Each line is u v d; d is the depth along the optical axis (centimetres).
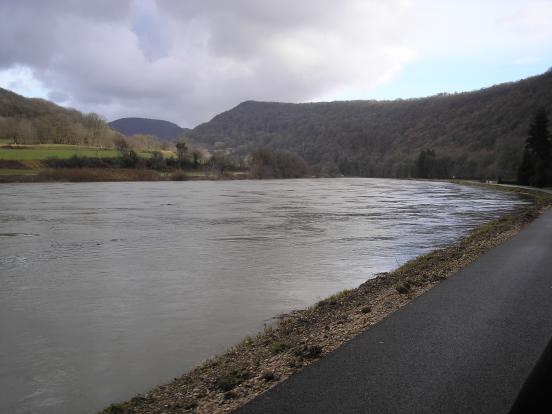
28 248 2162
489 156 12494
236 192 7375
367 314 862
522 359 588
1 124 14175
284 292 1324
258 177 14162
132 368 803
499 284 1012
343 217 3581
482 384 519
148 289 1373
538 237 1794
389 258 1861
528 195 6219
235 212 4009
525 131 12325
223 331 991
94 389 727
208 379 645
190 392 600
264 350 748
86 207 4441
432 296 921
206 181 12081
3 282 1471
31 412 660
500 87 18638
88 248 2158
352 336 715
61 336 973
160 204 4869
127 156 12456
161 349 891
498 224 2425
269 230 2806
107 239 2445
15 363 834
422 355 609
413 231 2728
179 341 934
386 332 708
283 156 15625
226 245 2230
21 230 2816
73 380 761
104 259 1877
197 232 2717
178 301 1237
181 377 709
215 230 2808
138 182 10925
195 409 525
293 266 1708
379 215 3744
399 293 1009
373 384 527
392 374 552
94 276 1556
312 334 791
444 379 534
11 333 995
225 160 14762
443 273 1183
